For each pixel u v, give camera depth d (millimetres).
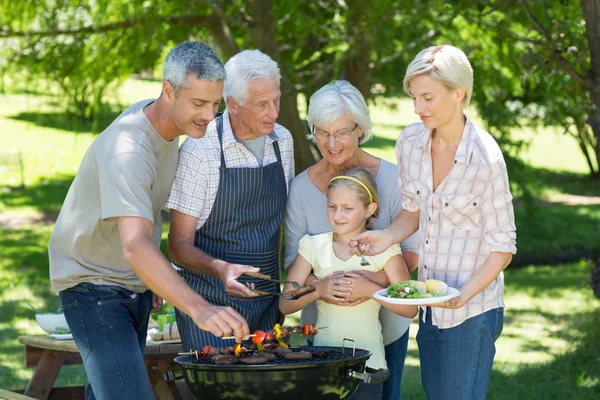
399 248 4379
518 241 17422
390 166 4531
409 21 11500
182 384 5348
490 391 7188
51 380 5289
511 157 16906
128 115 3842
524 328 9914
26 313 10383
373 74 13414
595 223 19656
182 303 3477
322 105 4246
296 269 4430
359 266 4348
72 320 3898
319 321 4402
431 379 4109
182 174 4188
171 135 3838
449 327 4016
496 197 3928
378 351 4340
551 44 7289
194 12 12375
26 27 12242
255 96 4133
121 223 3619
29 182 22156
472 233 3998
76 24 12086
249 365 3506
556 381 7516
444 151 4016
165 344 4938
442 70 3775
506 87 12047
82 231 3859
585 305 11227
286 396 3518
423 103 3838
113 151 3697
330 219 4340
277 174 4441
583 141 27391
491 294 4031
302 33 12328
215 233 4297
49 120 12977
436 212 4020
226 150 4246
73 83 12078
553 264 15523
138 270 3549
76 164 24219
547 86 8109
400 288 3859
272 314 4457
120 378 3748
